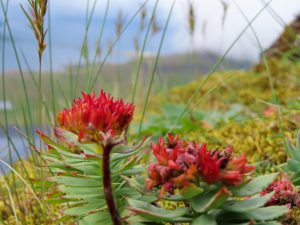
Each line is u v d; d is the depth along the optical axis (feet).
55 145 0.47
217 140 0.97
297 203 0.49
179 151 0.40
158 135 1.07
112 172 0.46
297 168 0.52
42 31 0.53
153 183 0.39
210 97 1.60
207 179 0.38
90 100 0.48
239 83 1.62
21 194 0.79
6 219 0.74
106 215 0.47
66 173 0.48
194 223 0.39
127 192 0.47
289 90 1.52
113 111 0.47
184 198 0.40
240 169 0.39
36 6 0.52
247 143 0.91
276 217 0.40
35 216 0.71
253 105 1.44
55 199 0.50
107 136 0.38
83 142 0.39
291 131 0.92
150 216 0.39
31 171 0.84
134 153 0.45
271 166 0.82
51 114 0.79
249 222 0.39
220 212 0.41
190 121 1.11
